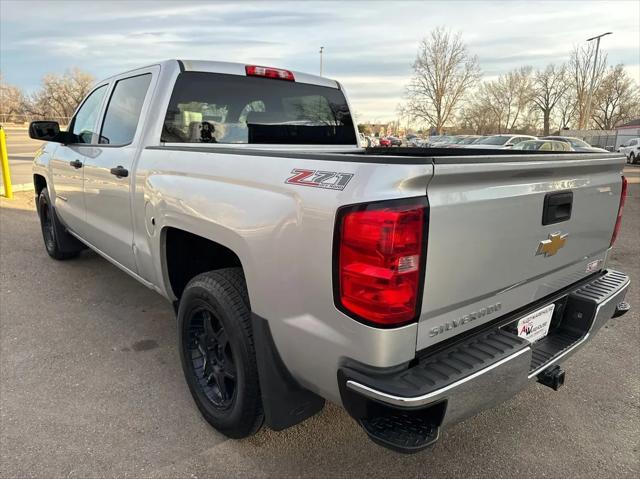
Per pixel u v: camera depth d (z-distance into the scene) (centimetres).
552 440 262
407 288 166
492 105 6750
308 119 383
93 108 420
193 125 319
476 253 186
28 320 397
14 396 288
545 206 214
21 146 2670
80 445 247
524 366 195
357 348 173
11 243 633
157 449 246
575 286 262
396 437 170
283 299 196
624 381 324
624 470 239
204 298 240
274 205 197
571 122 6481
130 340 365
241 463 238
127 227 330
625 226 872
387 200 161
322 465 238
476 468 239
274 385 212
